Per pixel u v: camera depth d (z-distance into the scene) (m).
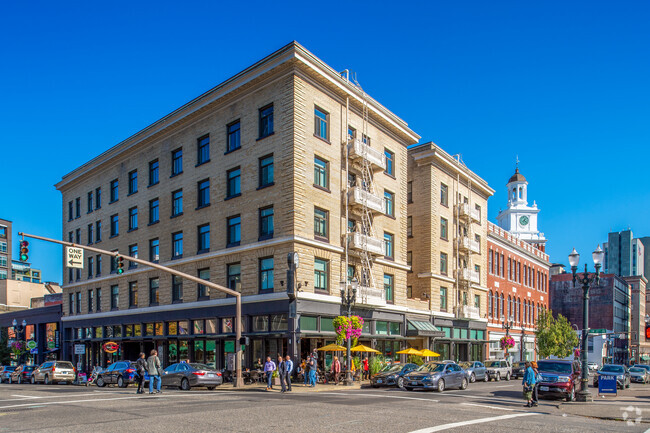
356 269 37.25
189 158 39.97
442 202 51.06
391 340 40.75
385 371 31.11
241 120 36.19
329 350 32.72
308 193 33.38
